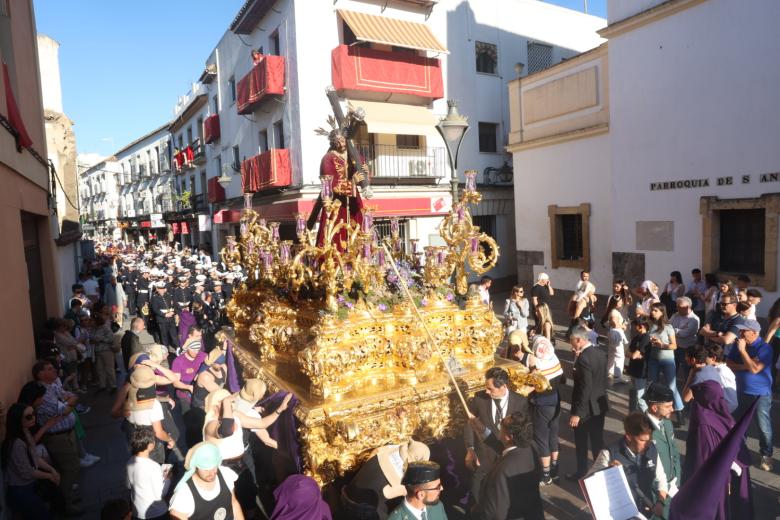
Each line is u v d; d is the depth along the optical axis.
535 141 14.93
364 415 4.67
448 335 5.57
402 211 17.48
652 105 11.20
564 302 14.66
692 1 10.15
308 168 16.69
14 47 8.68
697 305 9.77
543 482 5.53
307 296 5.74
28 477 4.85
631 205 11.84
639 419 3.85
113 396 9.60
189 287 13.41
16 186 7.37
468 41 19.17
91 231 62.59
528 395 5.51
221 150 25.52
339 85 16.36
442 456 5.21
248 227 8.17
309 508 3.60
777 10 8.99
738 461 4.03
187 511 3.73
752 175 9.54
